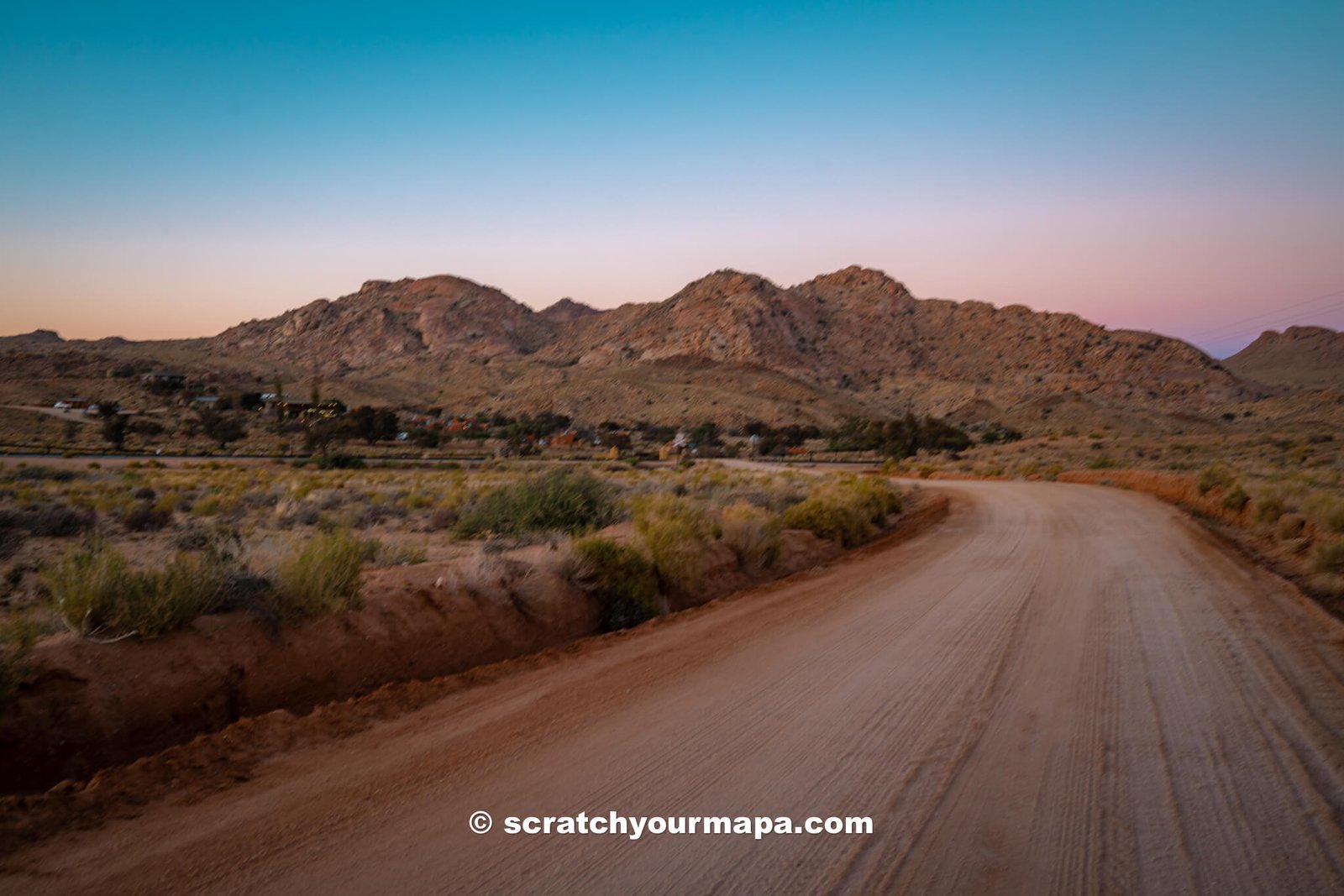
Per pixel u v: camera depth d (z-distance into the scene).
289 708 6.75
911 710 6.82
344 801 4.95
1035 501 33.31
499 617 9.32
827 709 6.84
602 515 19.91
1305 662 8.32
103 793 4.96
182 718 6.07
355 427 119.00
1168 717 6.60
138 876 4.03
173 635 6.55
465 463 90.88
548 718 6.62
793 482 40.69
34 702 5.47
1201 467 61.78
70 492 28.66
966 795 5.06
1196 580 13.48
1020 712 6.74
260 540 15.77
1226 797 5.04
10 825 4.47
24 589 11.70
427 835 4.48
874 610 11.35
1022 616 10.76
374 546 13.84
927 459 107.38
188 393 181.75
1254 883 4.03
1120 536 20.28
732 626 10.43
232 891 3.88
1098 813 4.81
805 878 4.04
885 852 4.31
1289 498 21.81
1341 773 5.43
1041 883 4.00
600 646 9.34
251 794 5.07
